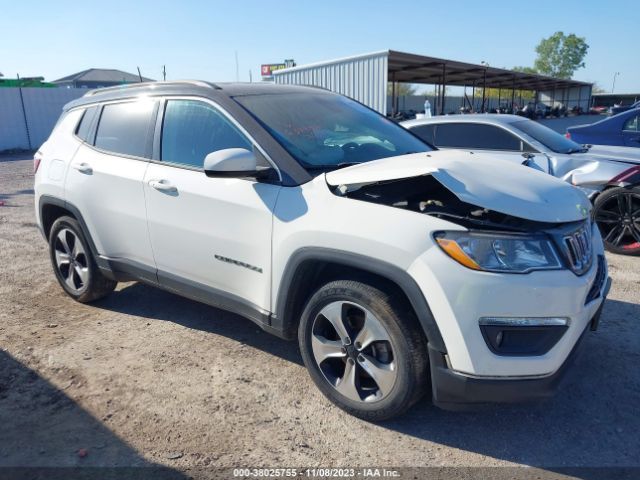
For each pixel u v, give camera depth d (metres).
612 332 3.99
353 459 2.66
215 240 3.38
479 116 7.50
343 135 3.67
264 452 2.71
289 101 3.79
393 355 2.74
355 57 17.12
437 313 2.52
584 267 2.72
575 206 2.83
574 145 7.05
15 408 3.09
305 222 2.92
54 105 22.70
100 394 3.22
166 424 2.93
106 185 4.02
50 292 4.92
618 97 51.44
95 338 3.97
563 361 2.60
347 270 2.99
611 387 3.28
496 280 2.46
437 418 2.99
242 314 3.41
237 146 3.37
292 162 3.15
